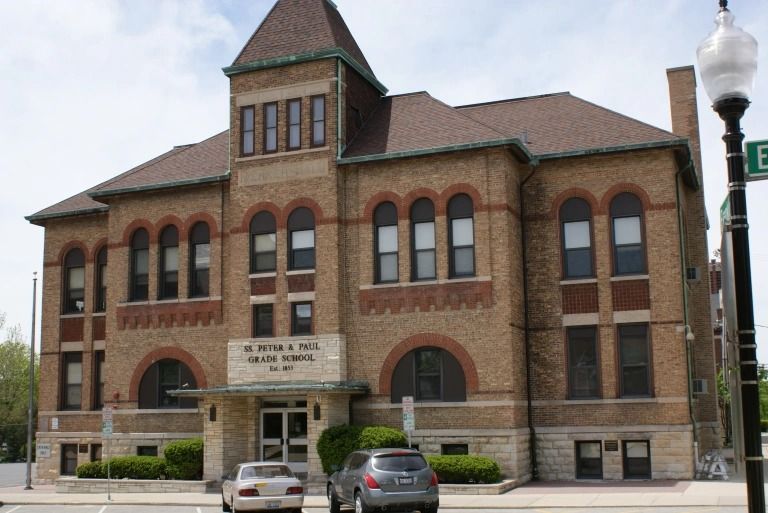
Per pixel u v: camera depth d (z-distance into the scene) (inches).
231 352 1264.8
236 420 1250.6
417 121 1286.9
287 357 1232.2
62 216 1526.8
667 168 1182.3
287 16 1353.3
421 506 847.7
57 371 1505.9
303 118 1273.4
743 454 330.6
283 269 1253.1
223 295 1325.0
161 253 1375.5
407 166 1225.4
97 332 1488.7
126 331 1375.5
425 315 1190.9
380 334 1209.4
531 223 1237.1
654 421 1147.9
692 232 1371.8
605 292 1190.9
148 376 1359.5
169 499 1120.8
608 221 1202.0
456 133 1218.0
